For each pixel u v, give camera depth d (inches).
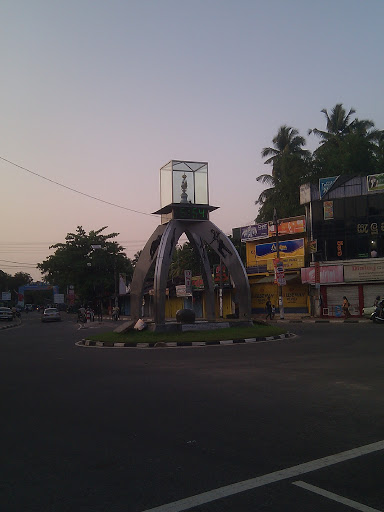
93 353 650.8
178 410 288.8
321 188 1405.0
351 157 1624.0
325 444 215.0
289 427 244.1
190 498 160.2
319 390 334.0
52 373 466.3
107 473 187.8
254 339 730.8
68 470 192.7
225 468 188.2
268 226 1546.5
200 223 886.4
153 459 202.4
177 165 882.8
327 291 1376.7
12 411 304.3
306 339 729.6
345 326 1013.8
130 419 271.4
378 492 160.4
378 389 331.0
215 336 733.9
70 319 2290.8
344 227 1363.2
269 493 162.1
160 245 844.0
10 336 1112.8
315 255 1392.7
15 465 201.0
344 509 147.7
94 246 1803.6
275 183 1824.6
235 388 350.9
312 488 165.0
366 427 241.0
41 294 5300.2
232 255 901.2
